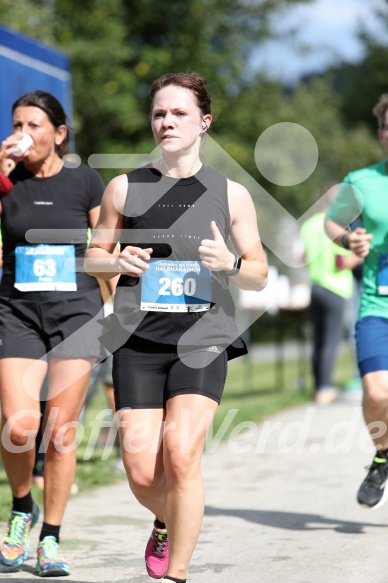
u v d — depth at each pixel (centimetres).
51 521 1162
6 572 1163
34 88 2153
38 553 1155
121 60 5369
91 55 5100
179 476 918
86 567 1195
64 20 5212
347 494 1681
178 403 947
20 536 1187
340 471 1919
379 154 7175
